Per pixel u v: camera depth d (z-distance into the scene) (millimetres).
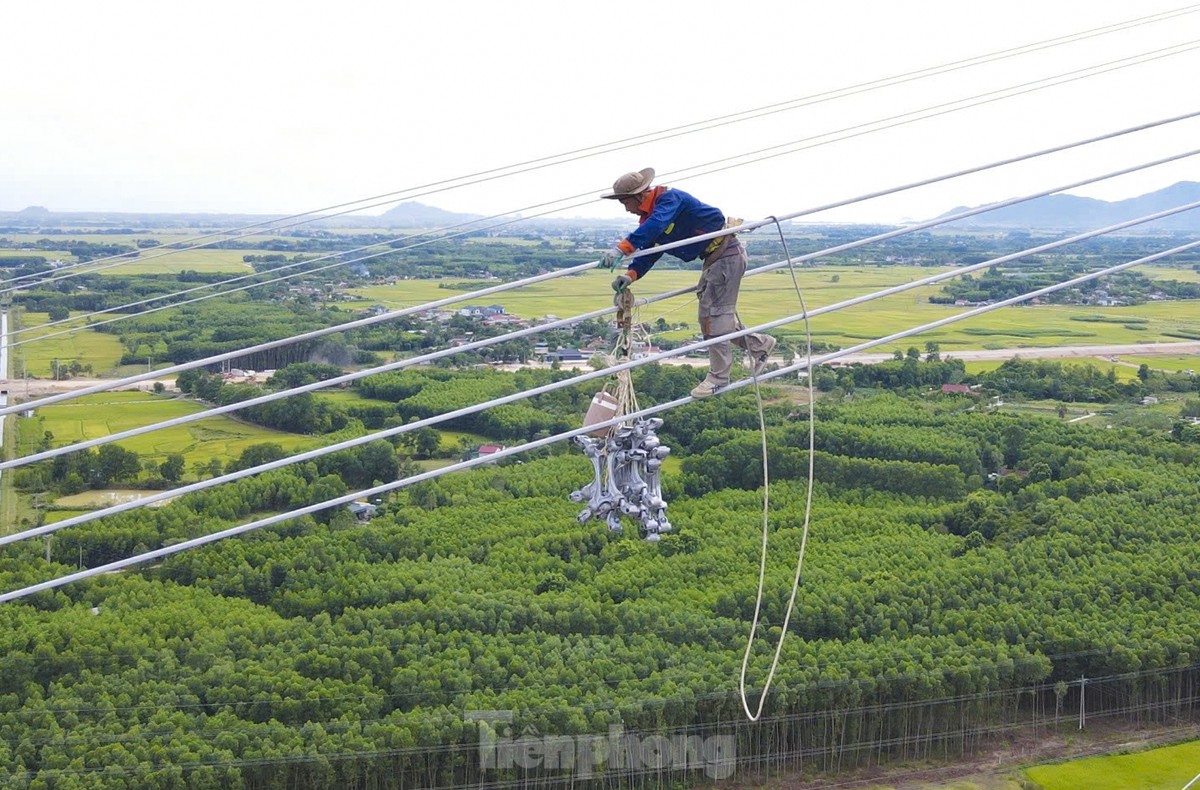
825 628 60438
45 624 56875
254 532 75125
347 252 51188
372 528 74938
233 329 133500
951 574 66375
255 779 45062
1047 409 118812
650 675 53000
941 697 53219
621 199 20562
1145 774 51312
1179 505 81000
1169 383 128375
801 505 83688
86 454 85562
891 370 128500
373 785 46969
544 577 66062
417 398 110500
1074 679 57000
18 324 136375
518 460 95875
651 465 22578
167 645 55344
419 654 54312
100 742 45469
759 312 153875
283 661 52875
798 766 51875
